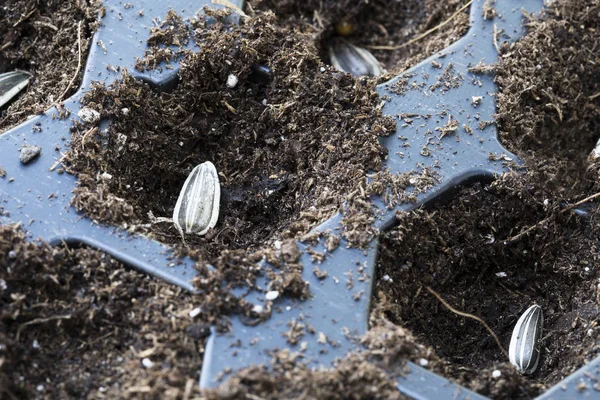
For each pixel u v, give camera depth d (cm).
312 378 30
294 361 30
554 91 34
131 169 32
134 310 30
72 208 31
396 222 32
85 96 32
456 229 32
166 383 30
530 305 32
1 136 32
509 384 30
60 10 34
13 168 32
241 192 33
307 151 33
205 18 34
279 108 33
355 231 31
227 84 33
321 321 30
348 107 33
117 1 34
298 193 32
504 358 32
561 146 34
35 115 32
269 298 30
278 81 33
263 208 33
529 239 32
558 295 32
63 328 30
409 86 33
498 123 33
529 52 34
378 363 30
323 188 32
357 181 32
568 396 30
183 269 31
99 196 31
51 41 34
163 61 33
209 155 33
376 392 30
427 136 33
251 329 30
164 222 32
